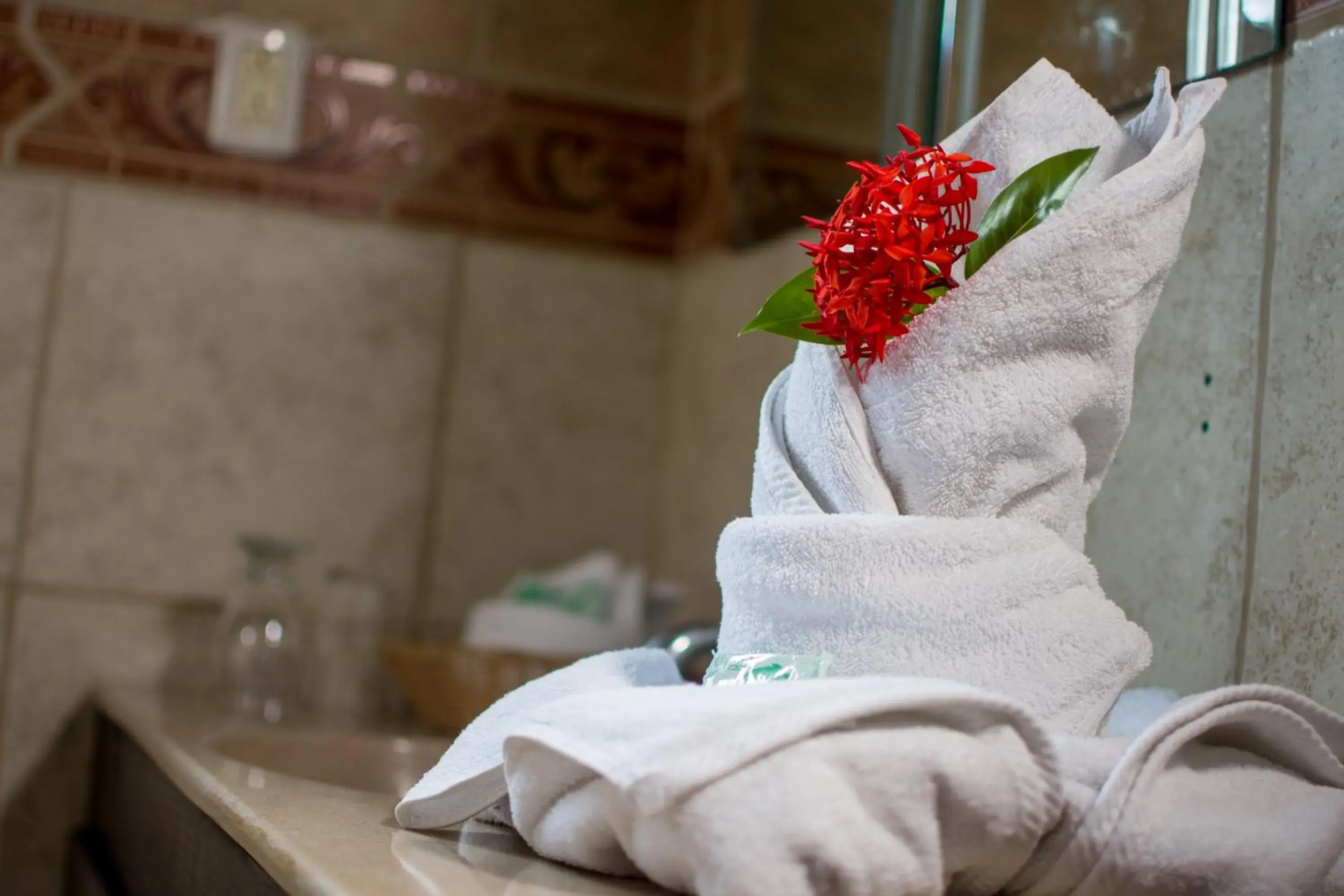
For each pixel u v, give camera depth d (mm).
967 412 550
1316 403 680
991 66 960
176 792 858
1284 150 718
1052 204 577
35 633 1399
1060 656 533
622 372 1603
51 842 1387
